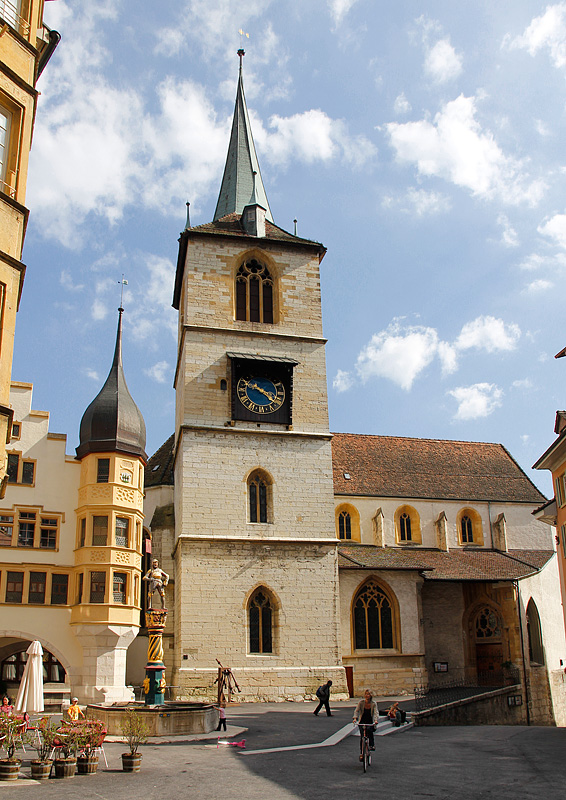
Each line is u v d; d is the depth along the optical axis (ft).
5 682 158.40
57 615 145.79
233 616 154.30
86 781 67.05
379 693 167.63
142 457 160.04
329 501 168.25
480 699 154.20
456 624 191.31
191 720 100.68
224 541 158.20
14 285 78.64
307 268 188.44
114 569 147.74
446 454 232.73
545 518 166.30
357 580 175.52
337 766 75.92
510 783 65.46
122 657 146.20
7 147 81.71
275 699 151.12
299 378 177.27
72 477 155.33
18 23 85.71
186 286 181.27
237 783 65.72
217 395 170.30
